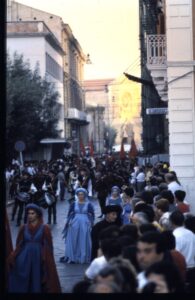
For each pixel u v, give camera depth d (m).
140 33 48.12
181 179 27.61
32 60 77.50
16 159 51.62
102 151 136.75
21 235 11.04
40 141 59.62
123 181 28.34
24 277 10.80
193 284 7.52
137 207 11.65
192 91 27.69
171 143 27.77
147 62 29.95
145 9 43.59
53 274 10.91
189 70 27.64
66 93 103.62
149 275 5.78
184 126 27.70
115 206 11.62
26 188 26.59
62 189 40.16
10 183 38.09
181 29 27.67
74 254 17.20
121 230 8.67
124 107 137.88
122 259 6.48
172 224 9.85
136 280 6.03
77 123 110.06
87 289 5.84
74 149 103.19
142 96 54.25
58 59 92.81
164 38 29.83
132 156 47.66
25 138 51.91
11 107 49.66
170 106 27.77
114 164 51.34
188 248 9.67
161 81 30.78
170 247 8.31
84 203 17.34
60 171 40.56
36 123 54.03
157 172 27.62
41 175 27.34
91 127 139.25
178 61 27.62
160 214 11.80
